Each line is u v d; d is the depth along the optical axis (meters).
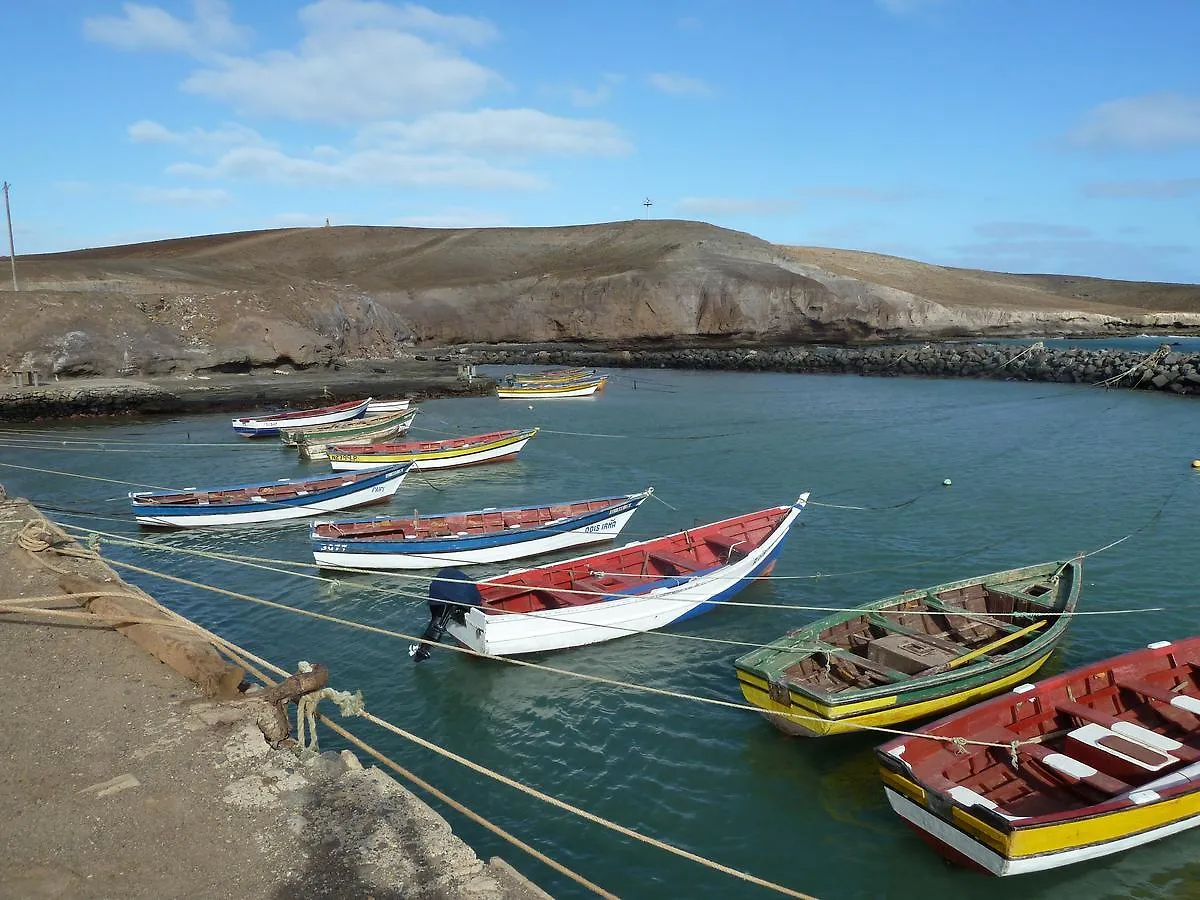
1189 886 9.93
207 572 22.36
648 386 68.12
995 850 9.21
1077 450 36.41
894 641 14.04
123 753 8.46
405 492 31.73
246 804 7.59
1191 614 17.78
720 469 34.34
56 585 13.77
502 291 114.75
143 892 6.39
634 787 12.17
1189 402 49.84
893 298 110.06
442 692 15.15
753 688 13.05
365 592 20.58
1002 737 11.04
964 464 33.97
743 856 10.64
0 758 8.33
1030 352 67.25
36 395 51.28
